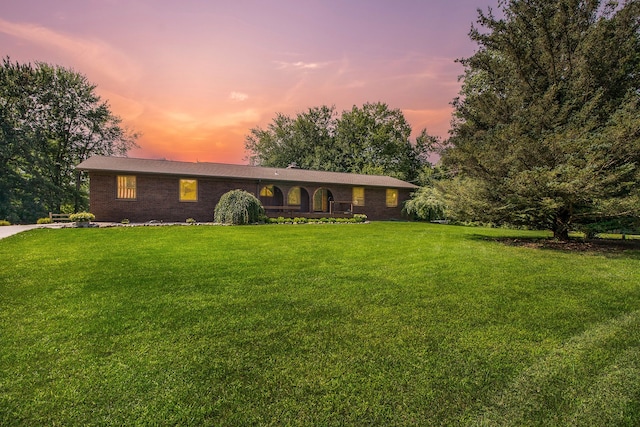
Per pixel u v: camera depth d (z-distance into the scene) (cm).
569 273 556
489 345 291
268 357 266
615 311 377
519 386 231
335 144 3934
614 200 750
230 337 300
